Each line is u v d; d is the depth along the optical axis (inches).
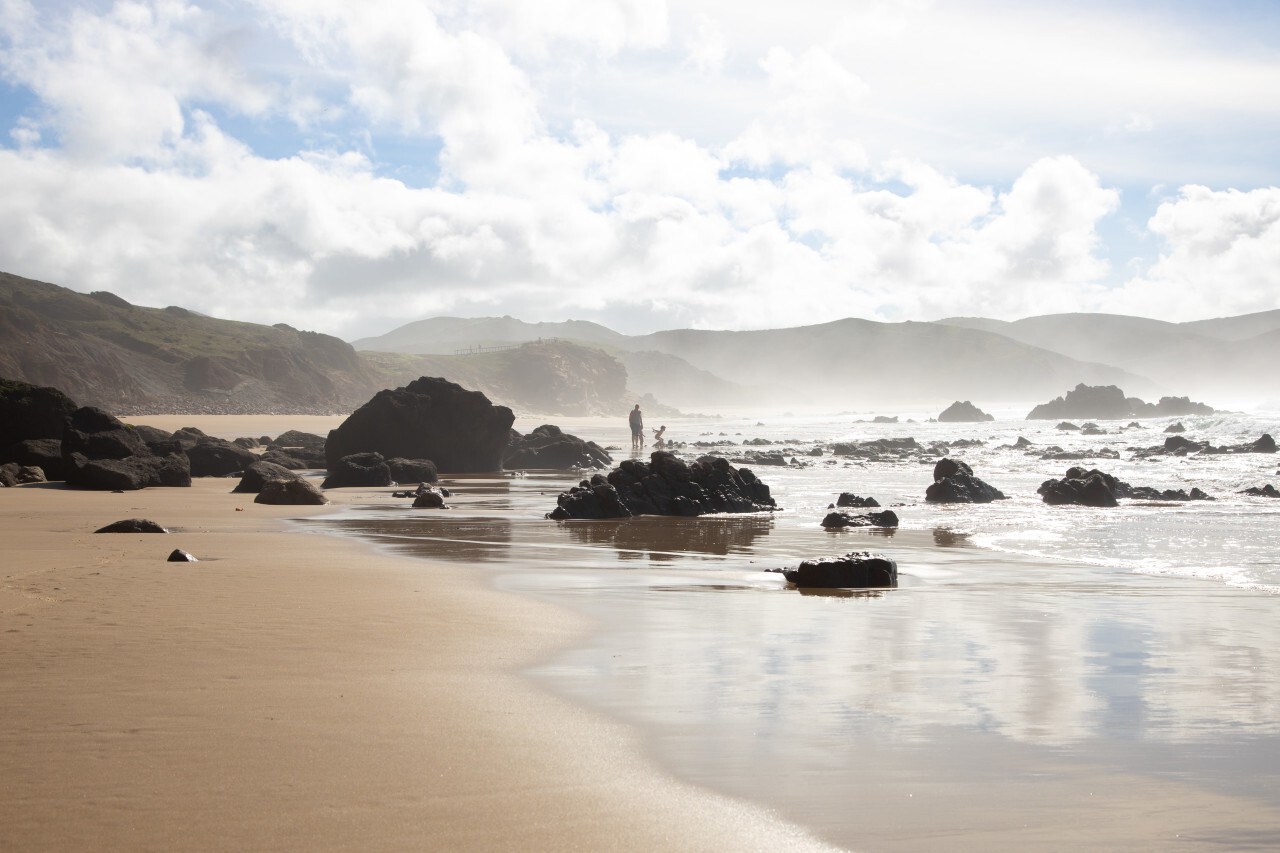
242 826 165.8
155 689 253.0
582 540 687.1
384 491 1197.1
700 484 949.2
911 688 273.0
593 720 235.5
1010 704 256.8
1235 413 4069.9
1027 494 1144.8
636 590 458.6
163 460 1187.3
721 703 253.8
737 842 163.8
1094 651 326.6
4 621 335.9
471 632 343.6
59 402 1337.4
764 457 1891.0
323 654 300.0
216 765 195.8
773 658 311.6
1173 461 1793.8
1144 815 179.9
